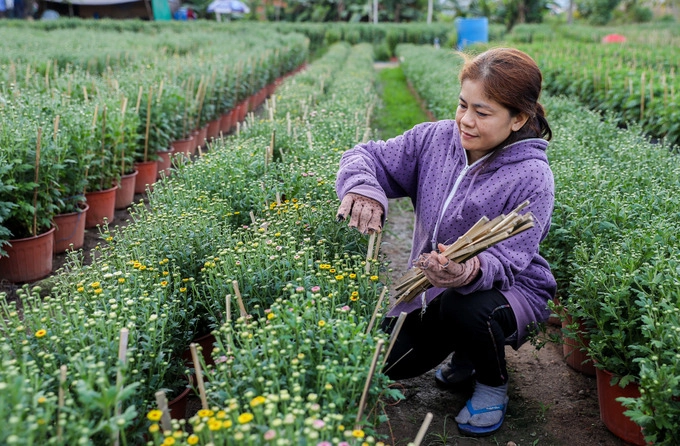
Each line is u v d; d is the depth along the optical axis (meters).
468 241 2.34
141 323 2.42
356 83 10.52
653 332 2.42
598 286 2.75
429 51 22.72
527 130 2.58
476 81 2.39
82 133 5.12
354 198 2.63
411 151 2.87
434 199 2.77
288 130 5.16
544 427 2.93
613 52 19.20
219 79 10.05
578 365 3.38
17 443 1.50
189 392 2.88
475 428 2.81
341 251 3.12
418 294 2.72
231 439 1.73
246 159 4.34
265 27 32.38
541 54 17.12
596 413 3.04
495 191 2.58
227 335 2.08
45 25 29.17
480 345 2.64
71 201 5.11
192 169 4.33
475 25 28.00
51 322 2.31
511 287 2.69
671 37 28.12
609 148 5.50
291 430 1.63
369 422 2.18
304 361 2.05
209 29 29.88
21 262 4.50
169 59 12.43
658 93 9.02
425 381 3.30
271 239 2.90
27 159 4.45
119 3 41.91
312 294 2.30
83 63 11.31
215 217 3.40
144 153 6.84
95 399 1.70
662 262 2.64
